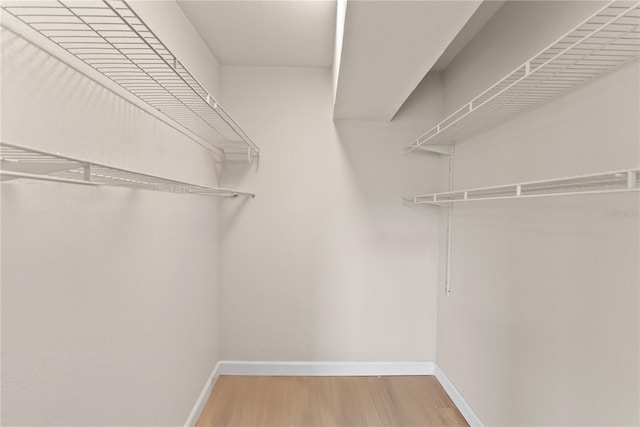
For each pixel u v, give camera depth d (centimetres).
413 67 146
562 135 117
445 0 99
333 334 242
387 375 243
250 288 240
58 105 83
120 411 112
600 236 102
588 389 106
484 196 174
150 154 132
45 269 80
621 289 95
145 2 126
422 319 243
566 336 115
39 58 77
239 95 234
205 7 163
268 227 238
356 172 239
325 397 211
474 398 182
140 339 125
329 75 235
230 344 240
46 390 81
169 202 150
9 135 69
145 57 126
